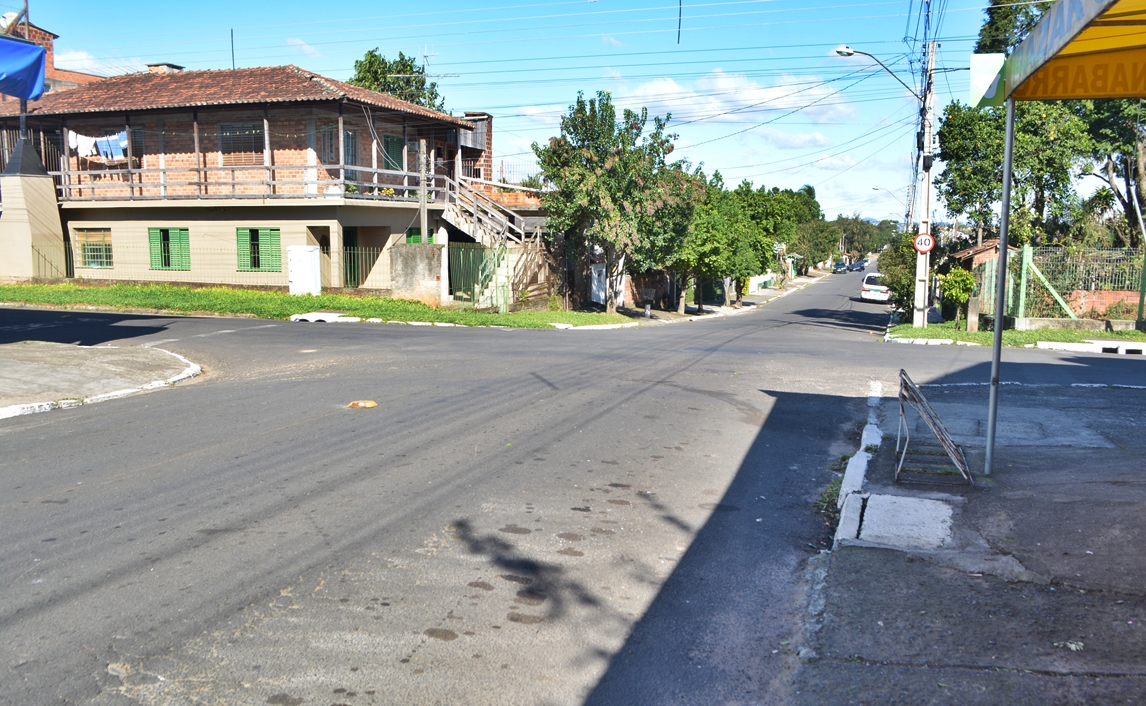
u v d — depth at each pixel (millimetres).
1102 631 4203
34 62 11234
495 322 24125
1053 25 5273
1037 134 26469
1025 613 4449
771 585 5234
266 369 14172
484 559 5492
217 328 20172
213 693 3779
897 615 4488
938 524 5844
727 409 10875
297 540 5734
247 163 28719
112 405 10930
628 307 40906
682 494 7125
